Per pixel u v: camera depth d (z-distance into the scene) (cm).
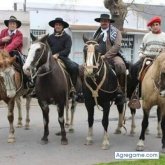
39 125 1316
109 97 994
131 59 3156
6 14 2072
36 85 1022
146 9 3700
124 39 3098
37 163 883
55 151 984
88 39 967
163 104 945
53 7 2955
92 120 1034
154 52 1061
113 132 1212
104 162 881
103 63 983
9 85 1018
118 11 2017
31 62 953
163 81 888
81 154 956
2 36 1138
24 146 1034
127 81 1096
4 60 1008
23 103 1844
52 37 1112
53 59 1020
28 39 2094
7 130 1239
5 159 916
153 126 1329
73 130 1207
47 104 1035
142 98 980
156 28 1055
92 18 3150
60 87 1018
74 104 1194
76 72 1108
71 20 3073
